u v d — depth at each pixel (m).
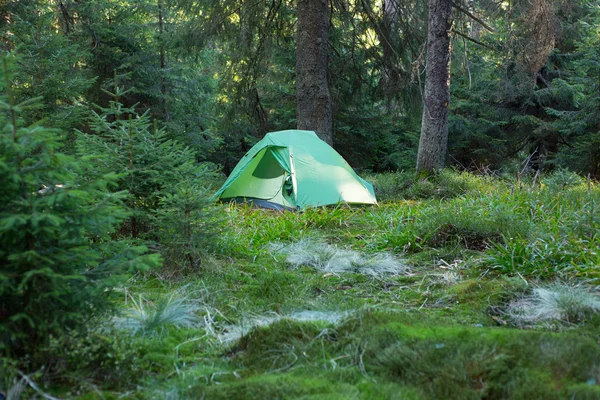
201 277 4.52
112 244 2.95
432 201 8.73
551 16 10.80
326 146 9.44
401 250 5.51
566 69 17.58
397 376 2.37
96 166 4.84
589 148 13.67
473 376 2.24
